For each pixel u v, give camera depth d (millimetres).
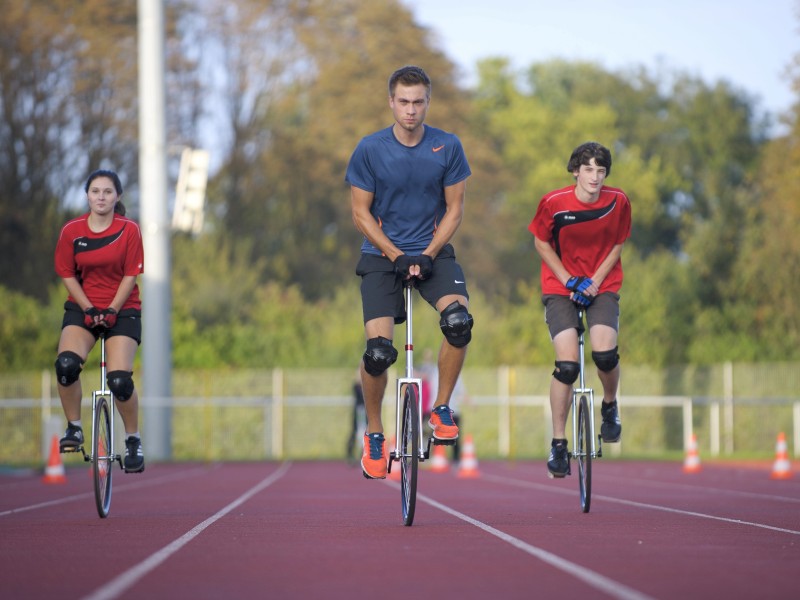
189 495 40344
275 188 145625
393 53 142875
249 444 91625
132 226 26984
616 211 27547
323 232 151375
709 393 94688
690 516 27734
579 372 27750
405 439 24047
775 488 45031
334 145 142750
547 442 94375
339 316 116125
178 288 117688
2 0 126188
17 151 130750
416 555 18656
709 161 183875
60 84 131000
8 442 84062
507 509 30906
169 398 80312
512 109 182125
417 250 24094
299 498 38000
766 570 16859
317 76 141750
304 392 92875
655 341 110688
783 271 114625
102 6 131875
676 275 121812
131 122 132625
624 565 17359
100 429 27125
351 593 14594
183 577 16125
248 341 103188
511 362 106438
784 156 112688
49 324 102062
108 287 27281
